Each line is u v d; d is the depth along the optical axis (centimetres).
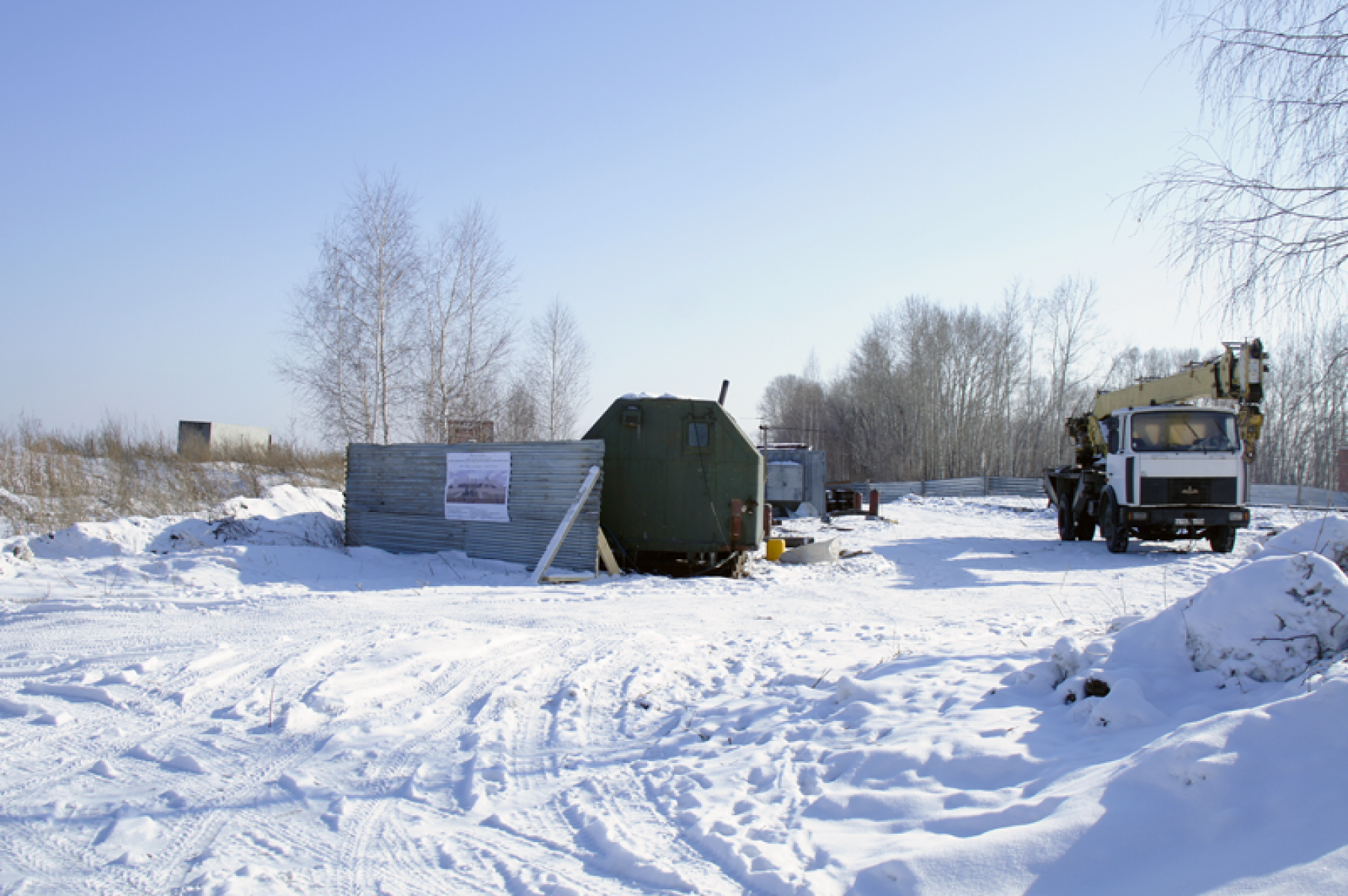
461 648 735
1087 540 2147
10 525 1523
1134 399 1986
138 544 1362
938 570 1520
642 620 932
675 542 1426
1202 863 270
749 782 429
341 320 2384
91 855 359
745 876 325
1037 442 5706
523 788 446
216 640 753
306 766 475
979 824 333
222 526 1470
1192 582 1325
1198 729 328
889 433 6425
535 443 1384
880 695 540
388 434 2408
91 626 829
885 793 378
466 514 1440
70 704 580
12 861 353
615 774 459
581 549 1315
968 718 468
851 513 3278
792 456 3088
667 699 618
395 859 357
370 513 1540
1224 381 1606
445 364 2577
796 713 543
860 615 1004
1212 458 1708
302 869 347
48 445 1900
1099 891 273
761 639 827
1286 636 440
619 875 339
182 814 407
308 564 1318
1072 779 350
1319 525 520
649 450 1434
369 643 743
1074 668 512
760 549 1569
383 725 546
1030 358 5706
